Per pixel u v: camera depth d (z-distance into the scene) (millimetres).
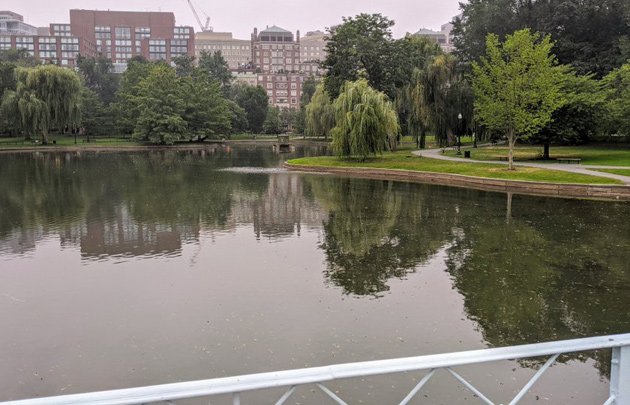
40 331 8445
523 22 55094
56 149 65812
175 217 18859
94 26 194500
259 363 7234
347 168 36375
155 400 2742
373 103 39000
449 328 8461
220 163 46719
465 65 54062
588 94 36688
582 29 52781
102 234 15898
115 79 121188
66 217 18750
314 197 24266
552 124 36562
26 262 12688
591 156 40438
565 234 15680
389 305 9555
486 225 17250
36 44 180625
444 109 48594
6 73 72188
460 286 10719
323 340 7984
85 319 8945
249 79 185125
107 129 90125
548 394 6387
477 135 51031
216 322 8750
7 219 18328
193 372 7004
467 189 27297
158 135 76062
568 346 3311
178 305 9602
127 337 8172
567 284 10859
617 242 14602
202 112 84625
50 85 65812
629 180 25547
